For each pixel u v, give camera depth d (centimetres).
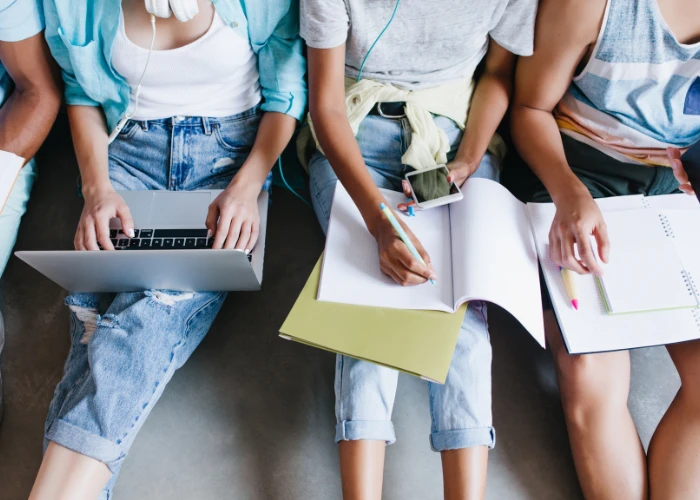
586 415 107
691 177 104
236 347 129
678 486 98
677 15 103
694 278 100
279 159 139
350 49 119
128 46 110
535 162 120
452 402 99
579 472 108
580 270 101
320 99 114
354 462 97
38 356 127
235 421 120
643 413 122
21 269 139
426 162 119
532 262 106
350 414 98
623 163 124
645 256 103
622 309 98
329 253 104
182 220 114
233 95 124
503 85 128
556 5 106
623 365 108
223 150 126
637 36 105
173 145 122
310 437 118
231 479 114
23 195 134
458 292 98
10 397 122
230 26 111
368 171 117
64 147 159
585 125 125
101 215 108
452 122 127
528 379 126
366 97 123
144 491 112
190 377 125
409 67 122
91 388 96
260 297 136
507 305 96
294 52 122
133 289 107
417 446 118
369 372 100
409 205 109
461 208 109
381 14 110
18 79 119
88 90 117
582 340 96
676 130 121
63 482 91
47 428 100
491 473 114
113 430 94
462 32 114
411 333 95
